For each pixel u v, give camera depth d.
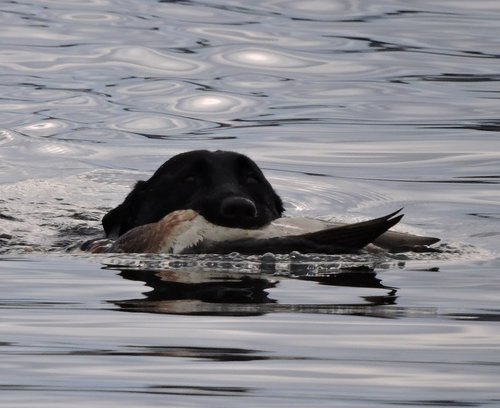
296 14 50.50
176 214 19.38
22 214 25.38
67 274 18.47
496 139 33.22
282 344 14.09
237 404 11.87
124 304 16.17
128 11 50.56
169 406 11.78
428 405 11.88
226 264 18.48
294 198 27.66
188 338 14.33
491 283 17.77
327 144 33.00
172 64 42.12
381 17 50.22
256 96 38.41
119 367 13.14
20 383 12.55
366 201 27.33
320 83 40.09
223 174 20.39
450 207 26.23
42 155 31.98
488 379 12.76
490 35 47.03
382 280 17.80
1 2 51.88
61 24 47.81
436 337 14.42
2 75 40.38
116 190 28.48
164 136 33.94
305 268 18.33
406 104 37.47
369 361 13.41
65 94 38.31
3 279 18.17
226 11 50.78
